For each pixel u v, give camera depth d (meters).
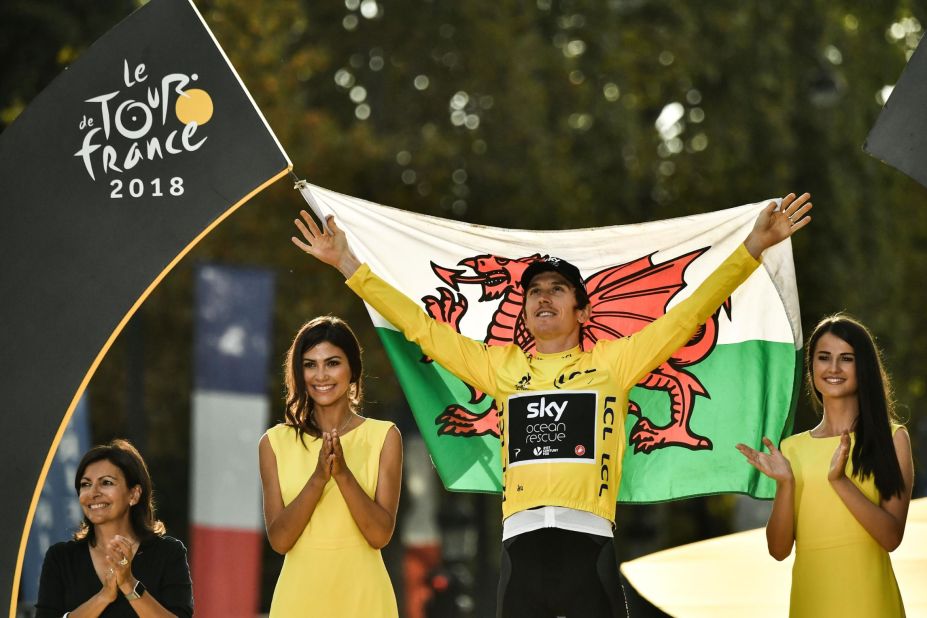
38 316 16.72
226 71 16.83
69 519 24.27
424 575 53.88
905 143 15.62
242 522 33.78
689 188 54.06
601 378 15.94
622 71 54.31
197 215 16.67
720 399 17.94
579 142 53.41
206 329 34.06
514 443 15.88
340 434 16.78
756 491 17.73
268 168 16.64
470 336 18.27
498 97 52.25
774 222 16.02
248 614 33.66
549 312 16.11
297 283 48.81
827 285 53.47
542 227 51.53
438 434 18.02
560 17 55.16
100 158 16.84
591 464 15.61
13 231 16.83
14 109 39.44
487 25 52.75
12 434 16.62
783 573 19.72
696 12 55.06
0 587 16.44
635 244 18.30
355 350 16.73
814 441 16.30
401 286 18.34
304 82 54.31
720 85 55.16
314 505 15.98
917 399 60.50
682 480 17.88
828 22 55.91
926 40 15.63
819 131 54.81
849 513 15.86
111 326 16.64
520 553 15.55
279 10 48.16
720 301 16.11
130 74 16.92
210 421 33.91
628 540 58.50
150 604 15.80
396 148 51.06
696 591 18.97
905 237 58.97
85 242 16.75
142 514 16.58
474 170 51.44
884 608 15.75
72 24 39.81
